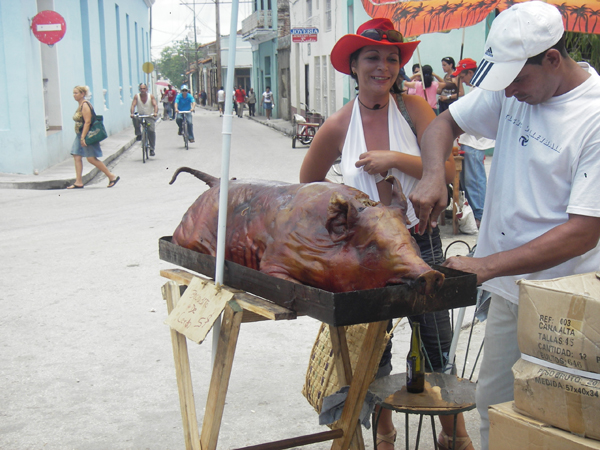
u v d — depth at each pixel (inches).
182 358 95.2
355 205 74.2
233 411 135.4
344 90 710.5
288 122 1047.6
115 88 898.7
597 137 74.0
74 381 147.4
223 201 82.1
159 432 126.3
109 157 587.5
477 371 149.9
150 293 206.7
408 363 98.1
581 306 63.3
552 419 66.2
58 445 121.5
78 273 228.4
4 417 131.6
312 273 74.2
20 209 352.5
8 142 465.4
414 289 67.2
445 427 113.0
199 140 793.6
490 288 88.2
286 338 174.1
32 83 473.1
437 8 168.7
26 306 195.0
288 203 81.0
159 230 293.7
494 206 87.7
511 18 74.9
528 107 81.7
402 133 105.6
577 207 74.5
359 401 88.8
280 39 1097.4
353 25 671.8
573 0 140.6
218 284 84.2
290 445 89.2
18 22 450.9
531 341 68.3
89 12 706.8
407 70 560.1
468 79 292.0
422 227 83.4
